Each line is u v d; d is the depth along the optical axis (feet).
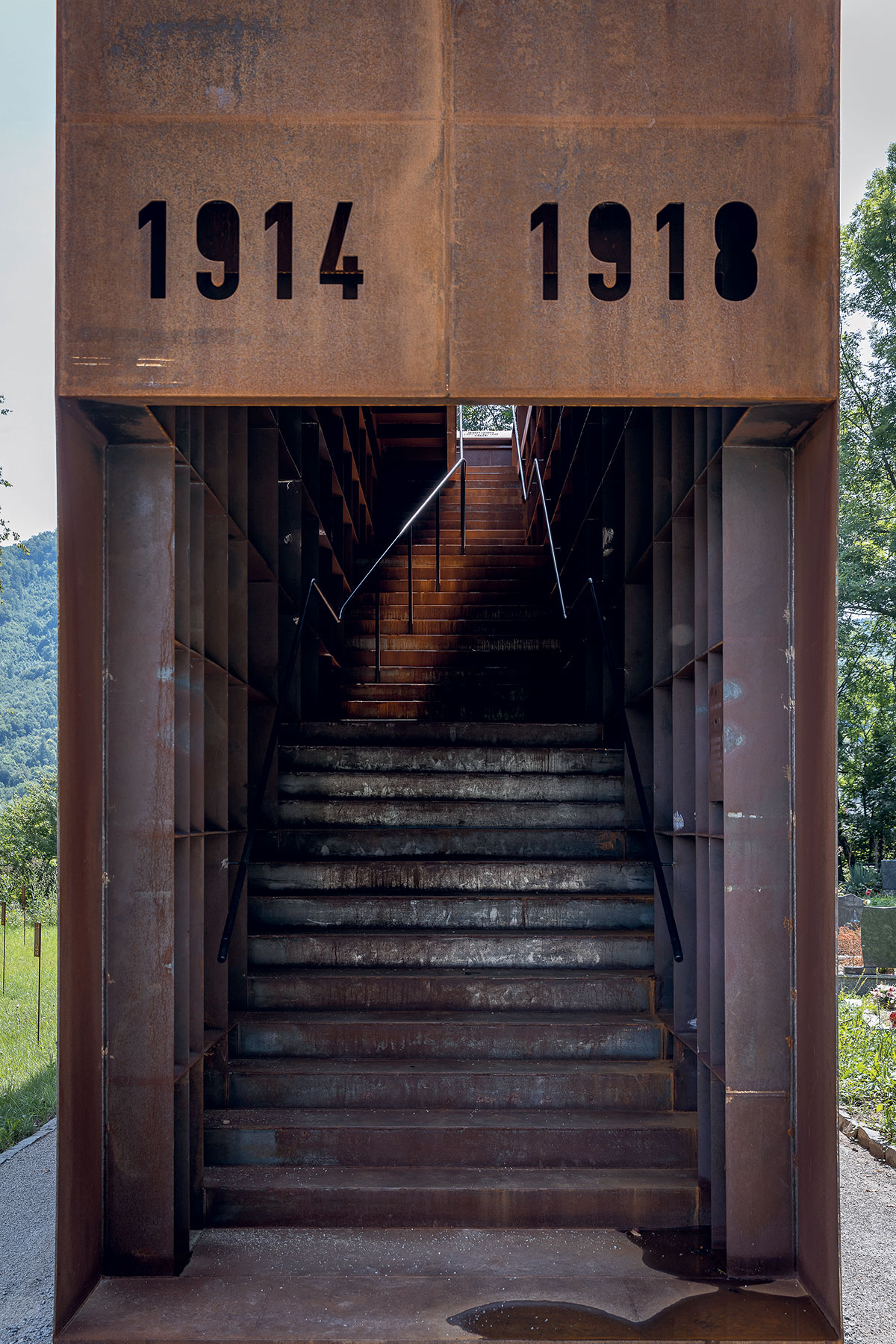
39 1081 18.94
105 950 11.42
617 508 22.17
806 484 11.24
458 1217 12.54
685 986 14.44
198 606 13.24
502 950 16.58
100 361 10.32
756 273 10.41
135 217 10.37
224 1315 10.27
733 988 11.37
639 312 10.40
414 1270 11.32
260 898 17.47
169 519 11.66
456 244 10.40
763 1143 11.27
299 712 22.76
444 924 17.40
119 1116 11.34
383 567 34.94
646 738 19.04
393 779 20.43
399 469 47.60
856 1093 17.65
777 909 11.43
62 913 10.28
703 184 10.43
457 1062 14.74
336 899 17.43
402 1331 9.93
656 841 16.53
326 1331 9.93
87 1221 10.82
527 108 10.45
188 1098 12.17
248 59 10.41
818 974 10.61
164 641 11.60
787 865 11.47
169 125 10.39
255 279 10.36
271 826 19.21
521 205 10.44
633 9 10.48
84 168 10.38
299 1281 11.05
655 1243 12.08
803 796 11.18
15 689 441.68
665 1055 14.92
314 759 20.98
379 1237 12.25
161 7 10.44
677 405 10.61
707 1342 9.72
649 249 10.41
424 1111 13.96
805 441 11.30
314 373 10.36
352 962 16.57
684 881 14.80
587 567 25.62
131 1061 11.36
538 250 10.43
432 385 10.33
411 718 25.61
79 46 10.43
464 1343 9.69
